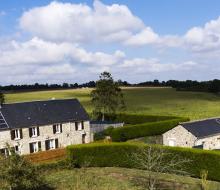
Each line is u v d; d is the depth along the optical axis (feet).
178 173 163.43
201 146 194.49
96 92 330.75
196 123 207.82
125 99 502.38
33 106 249.96
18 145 224.94
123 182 150.10
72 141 254.06
